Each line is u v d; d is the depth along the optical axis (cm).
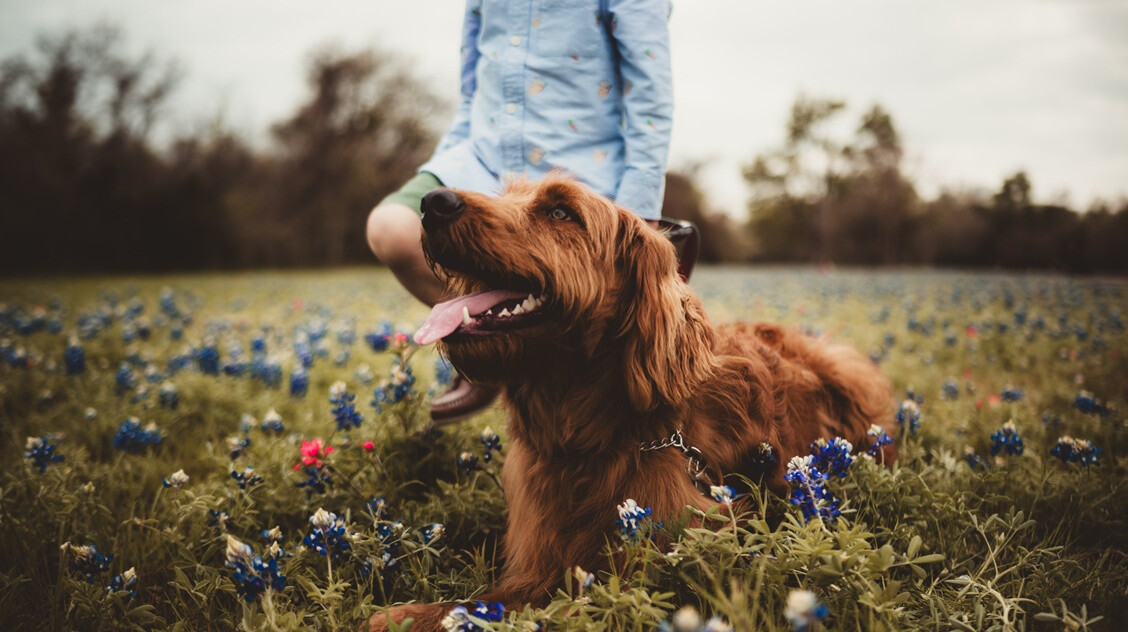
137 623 224
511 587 242
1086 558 257
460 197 244
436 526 252
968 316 1080
